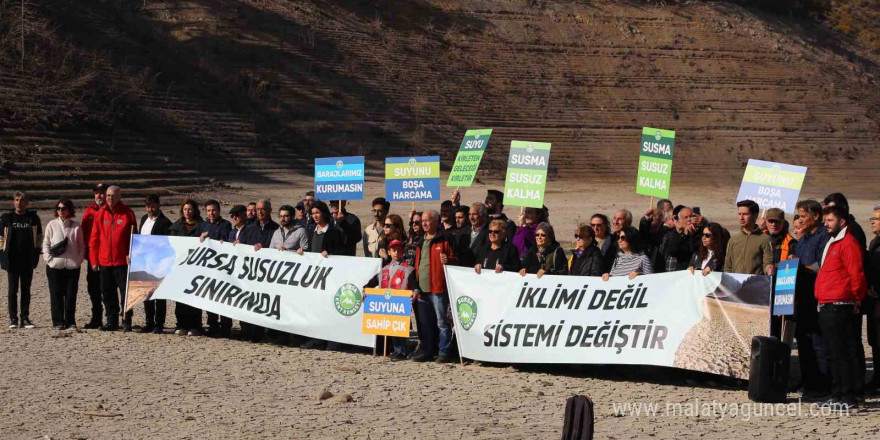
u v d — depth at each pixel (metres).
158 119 53.16
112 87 52.19
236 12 76.06
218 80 64.12
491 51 80.62
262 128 59.66
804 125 77.06
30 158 38.78
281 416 8.86
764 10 102.69
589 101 76.31
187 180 44.47
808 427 8.59
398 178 14.25
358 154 61.06
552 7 88.94
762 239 10.60
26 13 54.97
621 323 10.70
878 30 105.19
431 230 11.87
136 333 13.37
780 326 11.33
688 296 10.41
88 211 13.73
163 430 8.30
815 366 10.02
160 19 71.50
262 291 12.77
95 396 9.57
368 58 75.31
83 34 60.62
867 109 81.00
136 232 13.67
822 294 9.38
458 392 10.05
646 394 10.09
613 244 11.89
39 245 13.69
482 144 14.52
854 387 9.34
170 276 13.25
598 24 86.94
